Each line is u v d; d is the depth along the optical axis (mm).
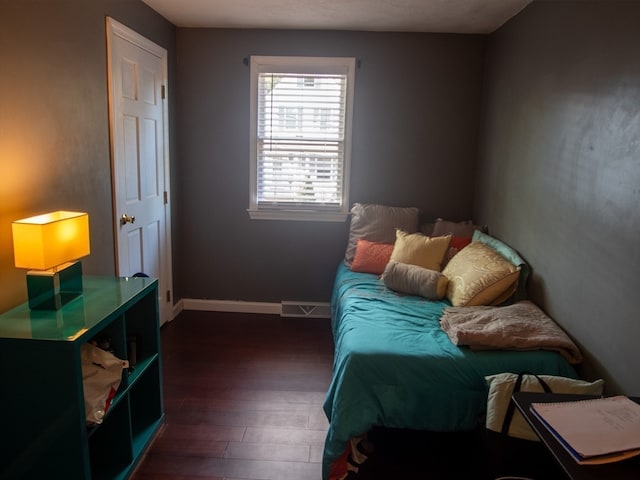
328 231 3852
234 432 2289
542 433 1261
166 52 3381
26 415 1586
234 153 3754
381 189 3785
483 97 3594
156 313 2215
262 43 3590
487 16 3080
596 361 1963
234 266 3916
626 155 1785
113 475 1889
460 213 3797
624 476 1101
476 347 2061
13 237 1729
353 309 2586
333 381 2121
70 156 2205
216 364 3004
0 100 1739
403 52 3582
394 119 3678
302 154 3764
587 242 2057
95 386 1715
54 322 1668
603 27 1976
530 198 2689
